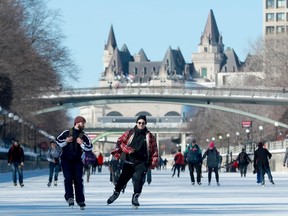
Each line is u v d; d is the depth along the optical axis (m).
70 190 44.09
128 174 45.00
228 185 82.00
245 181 95.81
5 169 142.88
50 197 57.66
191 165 82.88
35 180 100.25
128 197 57.09
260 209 44.56
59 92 196.75
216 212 42.22
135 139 44.12
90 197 57.91
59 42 178.75
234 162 179.88
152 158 44.34
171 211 42.97
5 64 154.62
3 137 164.62
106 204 48.91
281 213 41.53
